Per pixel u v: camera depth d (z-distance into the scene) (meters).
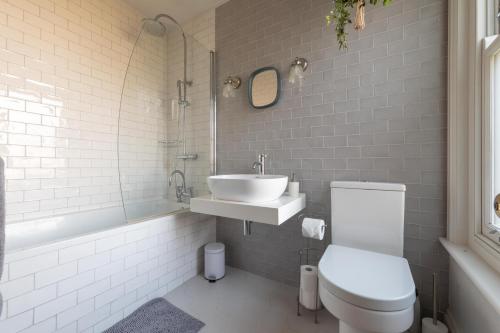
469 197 1.11
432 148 1.25
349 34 1.46
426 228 1.27
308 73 1.61
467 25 1.12
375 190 1.29
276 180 1.28
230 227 2.02
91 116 1.95
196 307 1.46
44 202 1.69
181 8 2.12
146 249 1.48
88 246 1.18
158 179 2.16
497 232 0.92
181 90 2.18
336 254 1.19
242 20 1.92
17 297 0.94
